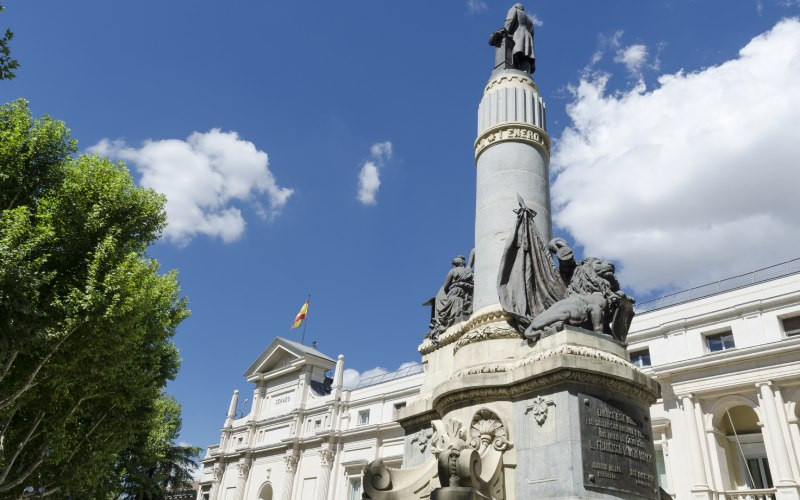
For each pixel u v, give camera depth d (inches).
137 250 836.0
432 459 348.2
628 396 325.1
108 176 812.0
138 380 827.4
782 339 1039.0
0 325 579.8
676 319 1215.6
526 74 504.7
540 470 303.1
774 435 1003.3
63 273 714.2
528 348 350.3
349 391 1934.1
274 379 2289.6
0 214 690.2
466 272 462.0
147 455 1593.3
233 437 2354.8
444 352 433.4
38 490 850.1
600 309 349.1
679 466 1095.0
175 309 1016.9
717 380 1093.8
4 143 727.1
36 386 703.7
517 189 437.1
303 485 1894.7
